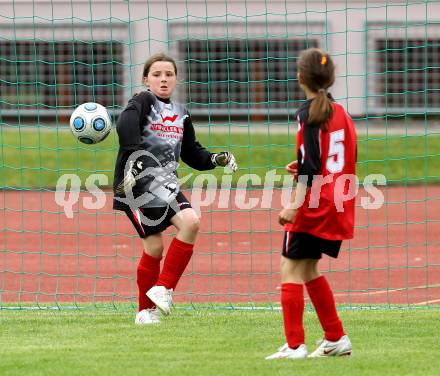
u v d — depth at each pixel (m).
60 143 78.44
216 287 37.03
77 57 94.12
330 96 21.77
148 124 26.59
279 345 23.73
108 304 32.53
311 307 31.16
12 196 66.88
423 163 73.00
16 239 50.19
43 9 87.50
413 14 91.25
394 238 50.06
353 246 47.34
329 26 86.56
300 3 87.31
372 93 91.50
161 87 26.89
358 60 89.25
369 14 88.62
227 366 20.81
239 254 42.69
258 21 88.31
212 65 94.06
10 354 22.36
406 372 20.30
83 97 95.19
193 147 27.55
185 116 27.30
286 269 21.56
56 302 32.56
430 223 55.72
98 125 28.02
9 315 29.38
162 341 24.34
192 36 89.38
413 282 37.88
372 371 20.33
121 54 90.94
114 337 24.98
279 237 49.75
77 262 42.88
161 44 85.25
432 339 24.83
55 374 20.12
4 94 95.81
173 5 86.44
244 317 28.77
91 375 20.03
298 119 20.98
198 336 25.14
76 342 24.25
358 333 25.83
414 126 88.94
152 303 27.59
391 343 24.16
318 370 20.31
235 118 96.12
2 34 92.06
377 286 37.09
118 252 45.81
